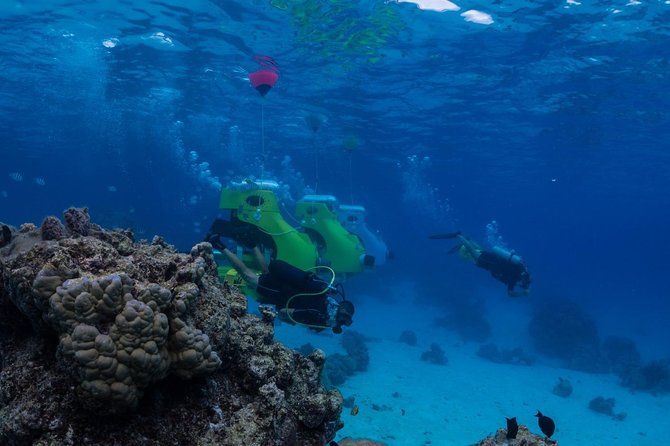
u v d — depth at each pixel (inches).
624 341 843.4
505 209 4210.1
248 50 636.1
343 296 205.9
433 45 584.4
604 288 2385.6
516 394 540.1
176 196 2529.5
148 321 83.7
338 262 323.0
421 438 377.4
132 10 526.3
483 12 493.7
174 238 1393.9
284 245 250.8
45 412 87.7
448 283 1322.6
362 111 930.1
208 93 903.1
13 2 509.4
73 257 95.3
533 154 1298.0
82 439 87.5
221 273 234.1
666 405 566.3
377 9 494.3
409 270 1728.6
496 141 1147.9
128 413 93.1
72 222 125.4
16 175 585.6
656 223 4347.9
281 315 208.2
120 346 81.7
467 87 739.4
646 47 554.3
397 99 831.1
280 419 115.9
